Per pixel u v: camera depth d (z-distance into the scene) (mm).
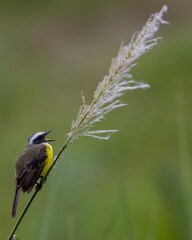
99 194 14789
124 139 19203
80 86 27281
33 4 35156
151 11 35469
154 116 22047
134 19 35062
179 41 27375
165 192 9250
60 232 8656
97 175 15062
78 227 7785
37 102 24812
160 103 23156
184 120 7750
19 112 23672
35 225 13594
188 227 7168
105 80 5566
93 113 5602
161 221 9375
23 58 29969
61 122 22969
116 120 21141
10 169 18219
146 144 20234
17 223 5762
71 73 28781
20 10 34812
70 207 8500
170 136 20781
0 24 33469
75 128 5645
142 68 25422
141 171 17703
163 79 24812
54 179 6793
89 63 30062
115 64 5539
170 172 9477
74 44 32562
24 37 32562
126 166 18000
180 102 7887
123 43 6129
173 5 35031
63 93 26375
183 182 7453
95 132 5625
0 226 14781
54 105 24750
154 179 10211
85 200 11867
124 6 35844
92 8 35406
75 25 34344
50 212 6664
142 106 22734
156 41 5508
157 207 9914
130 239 6938
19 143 20328
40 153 7094
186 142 7629
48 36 33031
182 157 7598
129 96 23578
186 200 7316
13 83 25500
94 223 13211
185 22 32750
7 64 27938
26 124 22578
